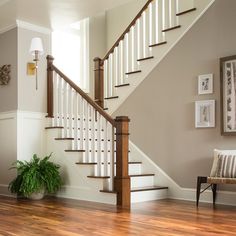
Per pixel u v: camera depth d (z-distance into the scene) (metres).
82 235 3.16
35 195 5.41
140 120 6.16
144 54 6.31
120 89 6.51
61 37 7.80
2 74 6.14
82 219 3.87
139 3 8.02
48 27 6.19
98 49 8.48
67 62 7.86
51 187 5.41
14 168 5.73
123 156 4.88
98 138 5.21
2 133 6.10
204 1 5.47
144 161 6.03
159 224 3.61
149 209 4.52
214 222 3.71
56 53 7.69
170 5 6.07
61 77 5.99
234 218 3.93
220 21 5.26
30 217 3.99
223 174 4.71
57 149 5.89
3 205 4.88
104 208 4.59
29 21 5.88
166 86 5.84
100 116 5.24
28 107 5.94
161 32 6.17
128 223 3.66
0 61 6.26
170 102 5.77
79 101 5.67
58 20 5.85
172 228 3.43
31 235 3.16
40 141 6.03
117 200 4.87
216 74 5.25
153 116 5.98
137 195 5.21
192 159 5.44
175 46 5.77
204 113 5.32
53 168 5.53
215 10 5.32
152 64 6.07
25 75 5.94
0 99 6.21
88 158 5.43
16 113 5.81
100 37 8.55
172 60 5.79
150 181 5.82
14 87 5.91
